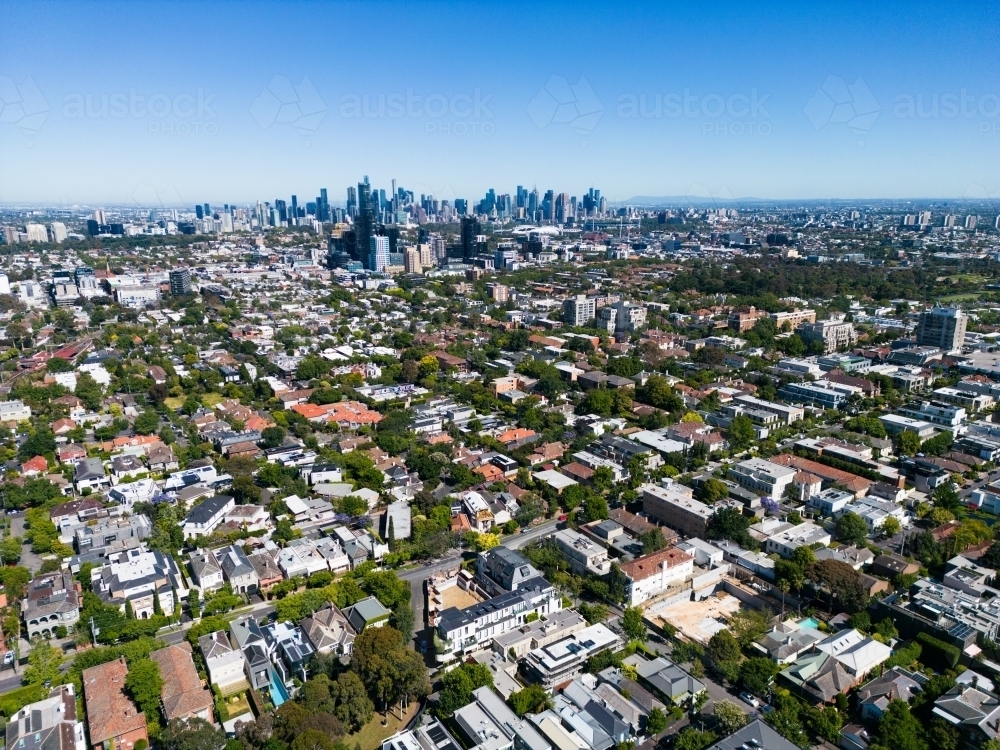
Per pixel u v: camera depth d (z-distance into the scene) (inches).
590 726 7303.2
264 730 7086.6
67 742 6983.3
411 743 7057.1
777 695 7775.6
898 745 7032.5
